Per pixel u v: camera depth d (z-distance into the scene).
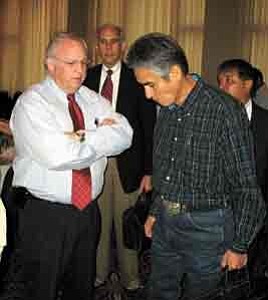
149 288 2.51
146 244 3.14
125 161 3.61
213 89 2.21
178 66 2.11
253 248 2.81
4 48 8.39
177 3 6.98
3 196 2.68
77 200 2.61
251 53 6.48
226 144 2.13
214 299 2.27
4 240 1.91
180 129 2.21
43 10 8.09
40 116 2.54
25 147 2.57
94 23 7.64
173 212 2.27
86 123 2.69
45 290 2.64
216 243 2.24
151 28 7.18
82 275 2.76
